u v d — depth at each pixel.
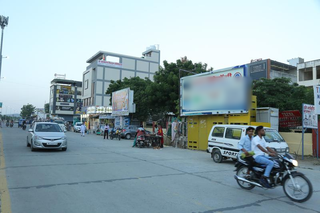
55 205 5.19
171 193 6.25
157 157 12.95
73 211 4.86
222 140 11.55
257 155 6.57
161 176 8.22
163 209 5.07
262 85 19.45
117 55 64.88
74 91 88.00
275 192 6.64
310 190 5.61
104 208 5.05
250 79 14.73
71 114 86.75
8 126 57.38
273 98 18.08
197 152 16.16
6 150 13.95
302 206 5.52
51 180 7.31
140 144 18.22
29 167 9.22
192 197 5.97
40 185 6.75
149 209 5.05
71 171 8.64
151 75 69.25
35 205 5.17
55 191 6.19
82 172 8.52
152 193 6.20
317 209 5.34
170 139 21.75
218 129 12.06
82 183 7.04
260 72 37.44
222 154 11.47
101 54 64.75
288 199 6.03
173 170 9.36
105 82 62.62
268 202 5.76
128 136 29.17
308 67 34.94
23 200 5.48
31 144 13.70
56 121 48.66
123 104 36.19
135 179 7.68
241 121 14.84
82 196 5.82
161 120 35.97
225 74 15.91
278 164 6.19
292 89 19.30
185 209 5.11
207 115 17.09
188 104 18.47
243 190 6.77
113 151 15.02
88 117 52.62
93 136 32.22
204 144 17.12
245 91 14.65
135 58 67.00
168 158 12.70
